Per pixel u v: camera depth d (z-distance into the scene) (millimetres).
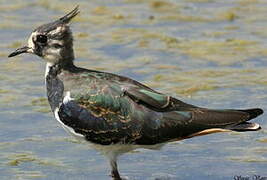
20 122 17078
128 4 24922
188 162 15219
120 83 14125
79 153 15703
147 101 13891
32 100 18188
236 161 15172
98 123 14000
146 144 14078
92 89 14062
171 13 24031
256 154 15453
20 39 22016
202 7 24531
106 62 20359
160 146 14258
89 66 20047
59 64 14461
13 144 16047
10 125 16922
